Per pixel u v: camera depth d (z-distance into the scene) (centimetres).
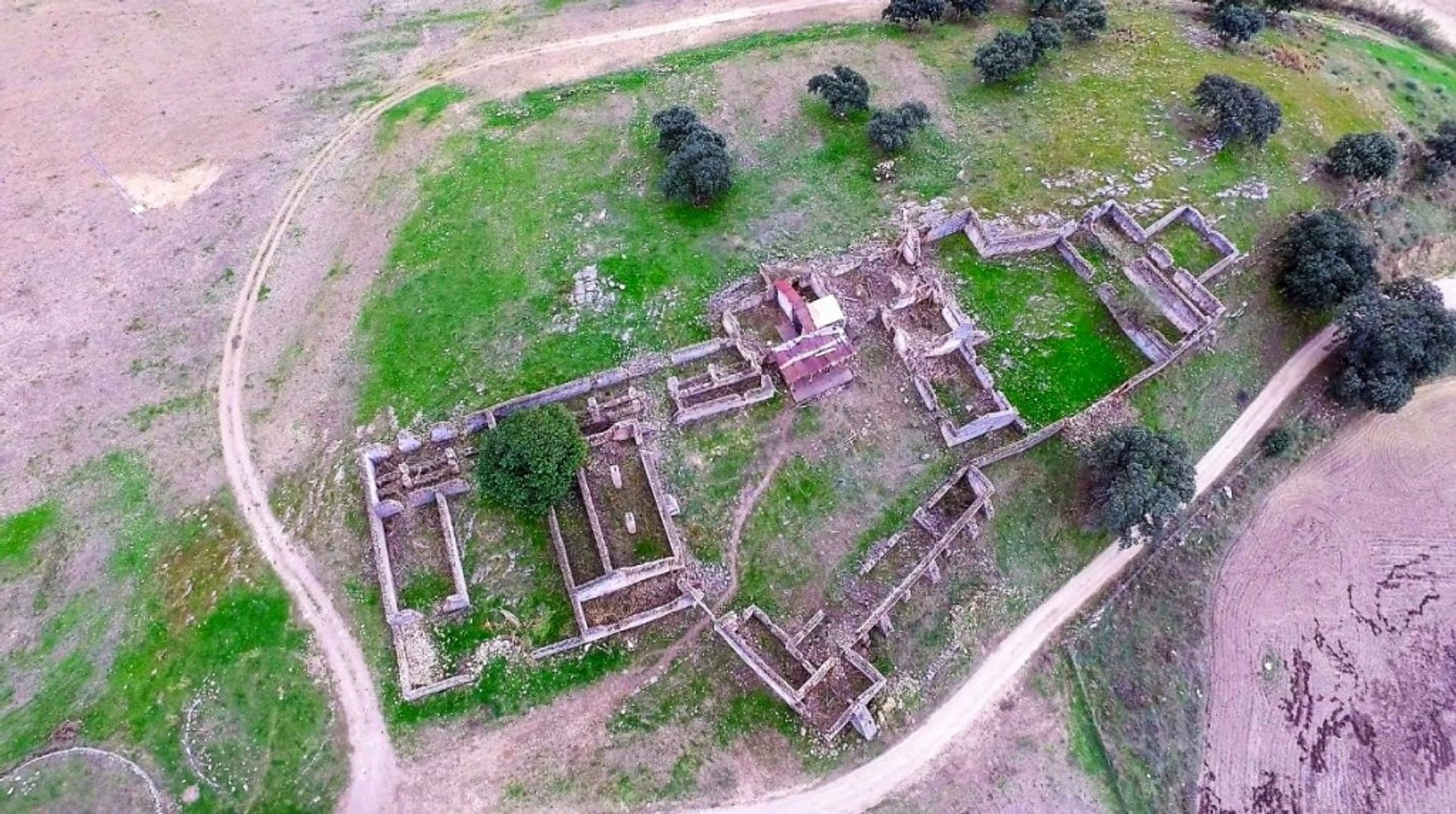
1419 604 4769
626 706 4106
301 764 3909
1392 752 4397
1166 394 5016
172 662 4122
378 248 5578
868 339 4997
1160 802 4216
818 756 4062
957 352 5000
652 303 5150
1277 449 5075
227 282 5469
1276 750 4391
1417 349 4897
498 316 5153
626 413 4706
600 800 3906
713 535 4472
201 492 4622
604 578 4134
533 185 5847
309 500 4559
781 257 5334
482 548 4381
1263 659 4606
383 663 4147
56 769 3853
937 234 5366
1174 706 4447
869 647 4281
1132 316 5084
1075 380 4972
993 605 4494
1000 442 4772
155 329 5256
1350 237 5244
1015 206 5544
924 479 4666
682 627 4288
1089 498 4744
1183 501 4469
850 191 5709
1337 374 5300
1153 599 4675
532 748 3997
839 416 4766
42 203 5872
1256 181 5681
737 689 4169
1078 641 4491
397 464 4609
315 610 4259
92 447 4788
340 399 4891
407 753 3959
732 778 3997
